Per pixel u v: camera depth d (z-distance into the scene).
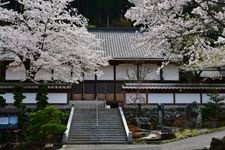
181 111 27.70
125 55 35.03
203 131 22.50
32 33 27.39
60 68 28.06
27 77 27.11
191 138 20.64
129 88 28.03
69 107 27.27
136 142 20.75
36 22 27.25
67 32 27.64
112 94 34.69
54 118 18.30
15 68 31.12
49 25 27.19
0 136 19.52
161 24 15.79
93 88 34.69
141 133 22.58
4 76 33.38
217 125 24.64
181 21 15.59
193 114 25.61
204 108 26.38
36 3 27.20
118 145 19.81
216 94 27.59
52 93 27.36
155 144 19.77
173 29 15.73
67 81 28.89
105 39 40.53
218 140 14.55
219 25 15.56
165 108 27.75
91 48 31.05
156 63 34.59
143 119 26.23
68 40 27.84
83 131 22.67
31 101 26.70
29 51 26.36
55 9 27.56
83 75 33.00
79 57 28.53
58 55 27.16
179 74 36.72
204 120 25.67
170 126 25.48
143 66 34.56
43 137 18.23
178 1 14.87
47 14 26.95
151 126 25.31
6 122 18.27
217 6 16.84
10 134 19.73
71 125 23.53
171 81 34.72
